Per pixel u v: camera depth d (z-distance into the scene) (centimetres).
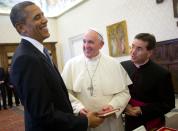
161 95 206
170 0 545
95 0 809
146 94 209
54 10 1042
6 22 923
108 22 761
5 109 758
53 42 1055
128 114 205
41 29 133
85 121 131
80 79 208
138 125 205
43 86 116
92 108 204
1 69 776
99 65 213
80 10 902
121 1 695
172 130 145
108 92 205
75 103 190
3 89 765
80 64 216
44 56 134
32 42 133
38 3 1011
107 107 187
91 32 204
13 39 937
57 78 133
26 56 117
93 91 205
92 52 206
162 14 570
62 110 131
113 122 204
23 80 114
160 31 581
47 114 113
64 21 1021
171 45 516
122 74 214
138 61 210
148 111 197
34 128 124
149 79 209
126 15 683
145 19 620
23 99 117
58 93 129
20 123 553
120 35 714
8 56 922
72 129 124
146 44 203
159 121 202
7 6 918
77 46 976
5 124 554
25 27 132
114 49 745
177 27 537
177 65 505
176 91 511
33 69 116
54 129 121
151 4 597
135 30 658
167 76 210
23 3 133
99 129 204
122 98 203
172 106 206
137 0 639
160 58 541
